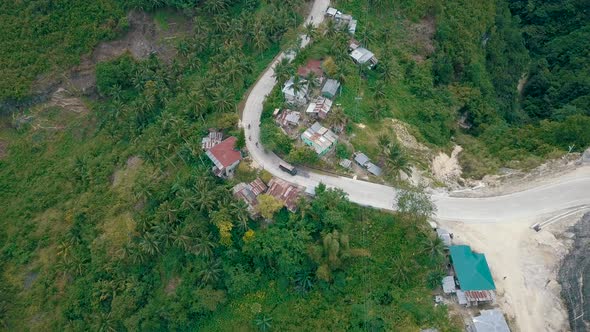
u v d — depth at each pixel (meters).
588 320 79.06
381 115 105.31
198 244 89.00
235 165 98.94
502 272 85.62
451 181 99.06
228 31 121.69
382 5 126.81
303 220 89.69
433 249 83.12
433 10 128.12
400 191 89.62
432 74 120.81
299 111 105.62
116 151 119.75
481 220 91.31
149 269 97.44
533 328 80.38
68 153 127.56
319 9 128.25
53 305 103.81
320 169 98.69
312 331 85.06
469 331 80.12
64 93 132.75
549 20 146.12
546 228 88.88
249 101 111.50
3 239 116.88
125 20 133.88
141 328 89.38
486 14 133.25
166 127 106.62
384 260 88.50
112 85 128.38
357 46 117.88
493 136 110.50
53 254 110.50
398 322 82.25
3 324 103.69
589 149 95.62
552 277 84.19
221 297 88.56
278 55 119.50
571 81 125.56
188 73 125.44
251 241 88.31
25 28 134.75
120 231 103.38
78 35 134.38
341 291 87.12
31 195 120.81
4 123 133.62
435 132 107.94
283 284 89.06
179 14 134.12
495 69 131.75
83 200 112.50
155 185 102.38
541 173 95.75
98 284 98.44
